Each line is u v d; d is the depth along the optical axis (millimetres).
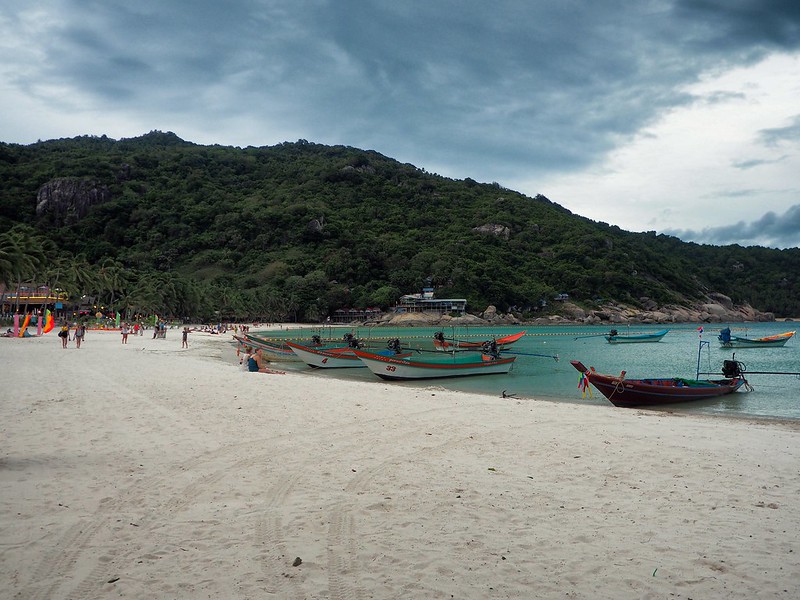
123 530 6664
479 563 5965
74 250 161000
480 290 159750
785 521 7363
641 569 5891
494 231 197500
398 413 15195
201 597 5121
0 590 5137
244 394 18016
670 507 7887
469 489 8547
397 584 5449
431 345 64750
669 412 20266
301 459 10133
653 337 76188
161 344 51719
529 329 132625
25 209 174750
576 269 176625
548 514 7527
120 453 10188
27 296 87875
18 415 13430
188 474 9016
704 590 5449
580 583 5555
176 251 170250
